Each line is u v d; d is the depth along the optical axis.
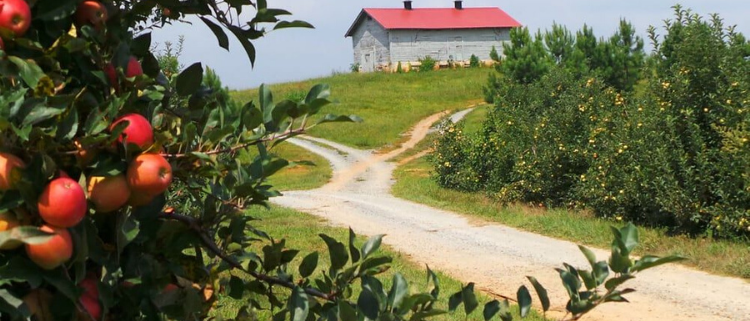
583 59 35.31
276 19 2.26
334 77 65.75
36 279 1.57
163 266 1.98
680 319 9.91
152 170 1.69
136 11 2.21
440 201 22.52
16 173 1.54
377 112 52.12
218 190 2.28
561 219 17.58
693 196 14.95
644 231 15.65
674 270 12.66
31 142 1.64
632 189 16.19
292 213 19.72
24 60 1.67
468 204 21.22
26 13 1.71
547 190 20.52
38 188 1.55
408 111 52.09
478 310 9.30
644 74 17.38
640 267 2.00
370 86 61.22
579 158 19.61
